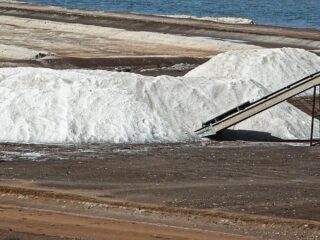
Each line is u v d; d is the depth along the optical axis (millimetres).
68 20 170125
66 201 46719
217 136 69375
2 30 149625
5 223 41094
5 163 56844
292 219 42812
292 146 66438
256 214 44125
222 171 55406
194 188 50219
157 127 68500
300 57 98188
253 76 92625
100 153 61062
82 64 110500
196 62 117688
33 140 65500
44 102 69312
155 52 128500
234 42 142750
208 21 175250
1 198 47625
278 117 74062
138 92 71562
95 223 41562
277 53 96938
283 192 49312
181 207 45406
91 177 53062
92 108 68812
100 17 170750
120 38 143375
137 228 40469
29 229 39656
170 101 72062
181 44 137375
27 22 160375
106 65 111500
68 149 62375
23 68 77312
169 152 62094
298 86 66438
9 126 66875
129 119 68312
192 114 71812
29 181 51750
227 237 39000
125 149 62844
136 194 48625
